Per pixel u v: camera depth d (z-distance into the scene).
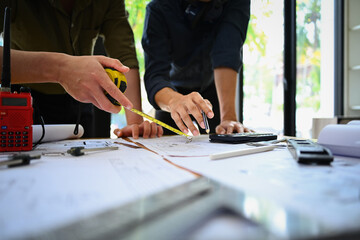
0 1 0.79
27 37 0.86
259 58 2.32
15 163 0.36
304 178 0.29
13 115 0.50
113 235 0.15
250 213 0.18
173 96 0.81
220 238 0.14
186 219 0.17
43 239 0.15
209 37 1.16
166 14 1.07
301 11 2.32
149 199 0.21
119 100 0.54
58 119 1.03
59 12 0.91
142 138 0.78
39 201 0.21
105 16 1.02
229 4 1.12
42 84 0.94
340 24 2.45
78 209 0.19
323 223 0.17
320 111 2.53
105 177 0.29
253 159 0.41
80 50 0.99
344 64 2.42
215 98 1.32
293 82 2.13
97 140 0.73
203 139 0.74
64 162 0.39
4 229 0.16
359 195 0.23
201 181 0.27
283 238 0.15
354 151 0.41
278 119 2.40
